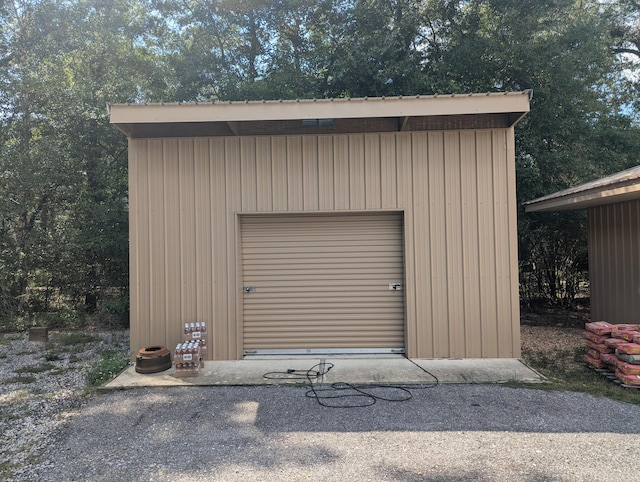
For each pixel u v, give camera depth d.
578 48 10.04
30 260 9.94
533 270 10.84
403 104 5.66
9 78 10.16
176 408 4.54
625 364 5.09
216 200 6.35
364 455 3.46
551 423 4.03
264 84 11.58
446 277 6.21
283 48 13.55
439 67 10.59
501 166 6.20
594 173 9.80
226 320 6.31
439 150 6.25
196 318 6.30
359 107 5.68
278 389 5.06
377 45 10.60
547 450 3.50
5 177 9.62
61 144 10.03
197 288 6.31
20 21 10.69
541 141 9.92
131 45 12.50
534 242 10.39
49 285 10.37
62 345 7.91
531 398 4.67
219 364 6.08
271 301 6.54
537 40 9.95
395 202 6.28
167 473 3.23
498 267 6.18
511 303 6.15
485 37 10.27
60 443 3.79
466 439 3.72
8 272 9.75
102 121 10.00
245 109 5.71
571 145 10.05
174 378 5.52
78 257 10.11
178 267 6.33
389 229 6.48
